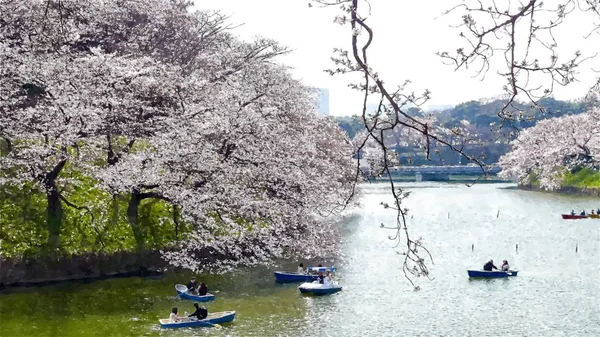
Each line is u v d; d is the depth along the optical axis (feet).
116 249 110.52
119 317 86.22
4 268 99.35
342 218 228.63
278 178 122.31
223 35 170.09
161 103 122.52
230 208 114.52
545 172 354.13
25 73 106.01
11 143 115.34
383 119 22.68
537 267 132.67
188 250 115.65
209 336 79.00
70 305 91.15
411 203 301.43
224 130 114.11
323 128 177.58
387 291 107.65
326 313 92.02
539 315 93.40
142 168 111.24
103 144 119.65
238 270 118.83
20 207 110.73
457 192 382.22
